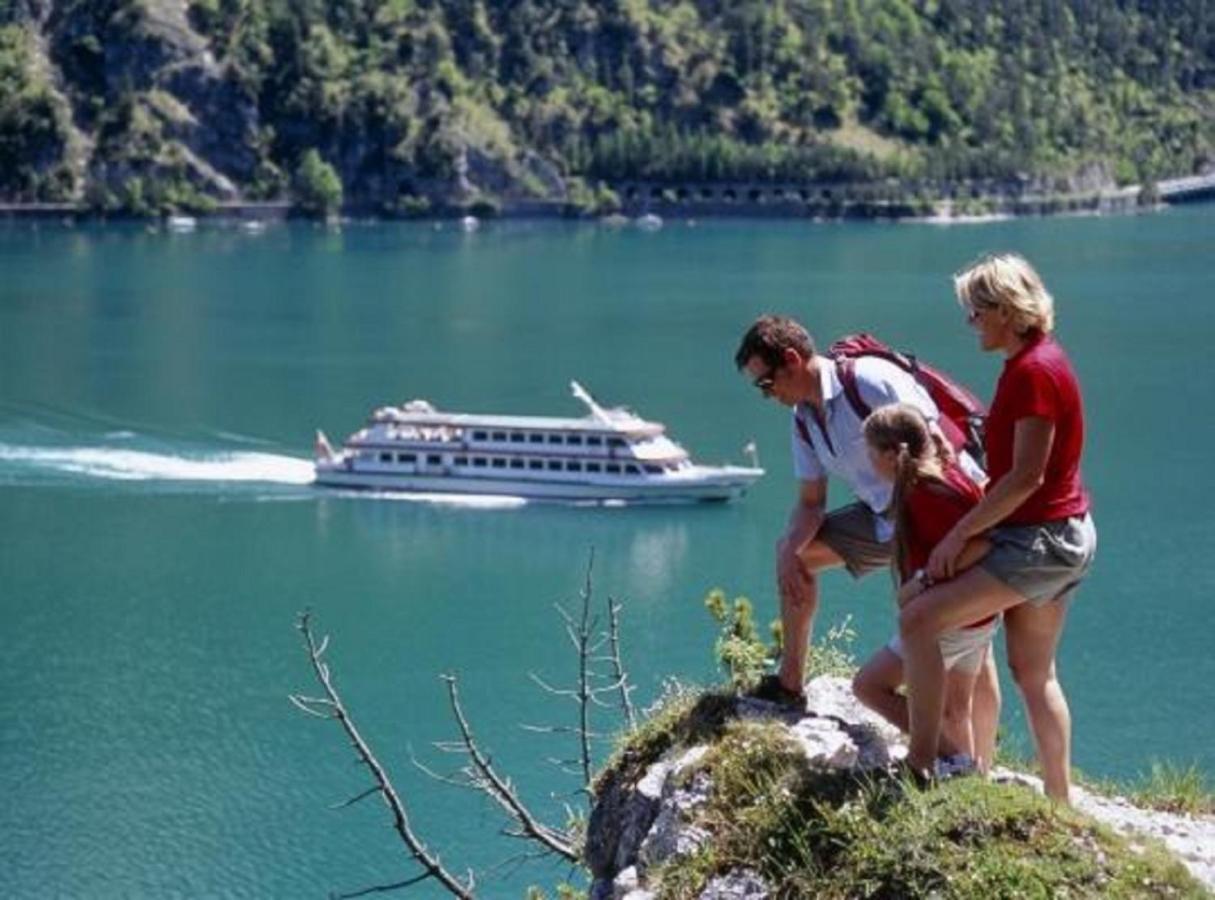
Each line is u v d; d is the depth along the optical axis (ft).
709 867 34.42
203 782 144.97
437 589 212.64
